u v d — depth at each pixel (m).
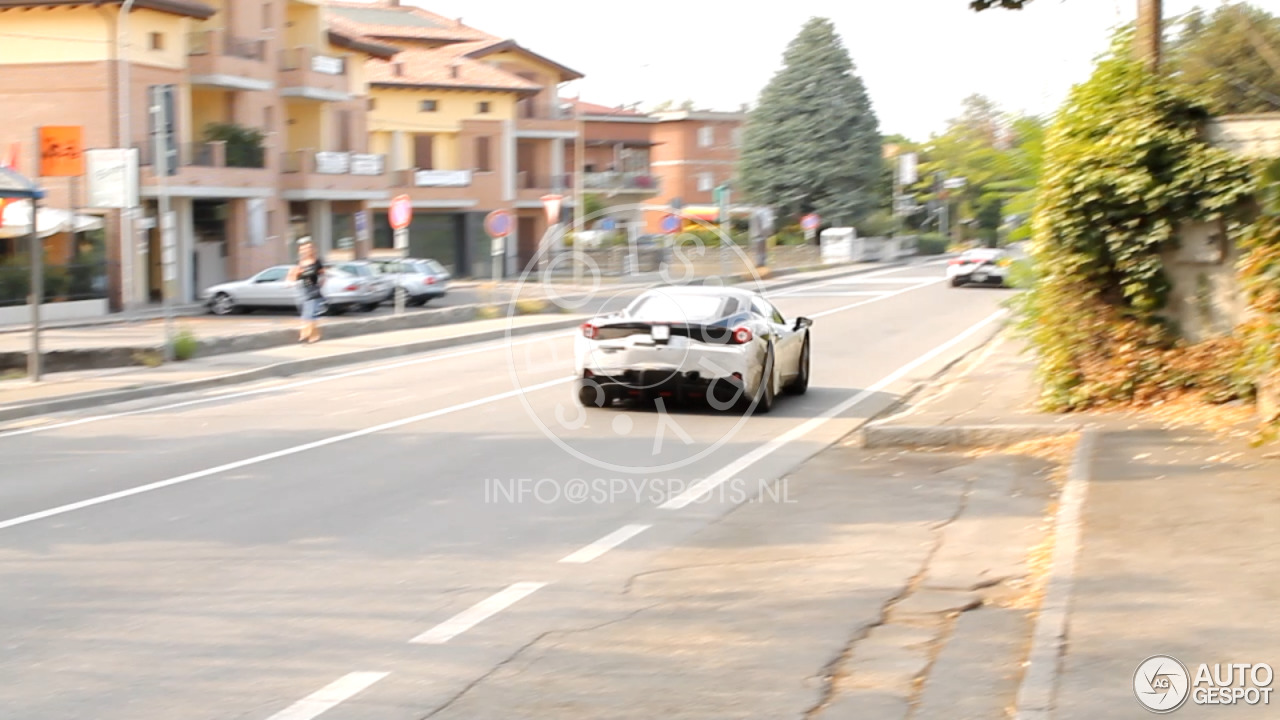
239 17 46.00
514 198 63.69
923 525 8.75
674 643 6.17
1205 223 12.67
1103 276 12.95
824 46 77.50
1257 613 5.96
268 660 5.93
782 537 8.48
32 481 10.77
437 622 6.54
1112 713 4.86
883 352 22.61
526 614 6.68
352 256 49.19
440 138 63.56
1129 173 12.57
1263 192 11.20
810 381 18.23
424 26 73.00
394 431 13.49
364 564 7.77
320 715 5.21
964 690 5.46
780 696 5.41
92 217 36.84
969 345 23.80
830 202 78.44
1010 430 11.92
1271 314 10.65
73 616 6.66
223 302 37.56
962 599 6.90
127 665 5.86
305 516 9.19
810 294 42.03
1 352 20.14
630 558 7.93
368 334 27.91
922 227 92.44
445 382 18.69
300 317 36.50
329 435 13.27
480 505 9.59
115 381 18.66
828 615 6.62
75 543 8.37
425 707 5.31
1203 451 10.09
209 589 7.20
